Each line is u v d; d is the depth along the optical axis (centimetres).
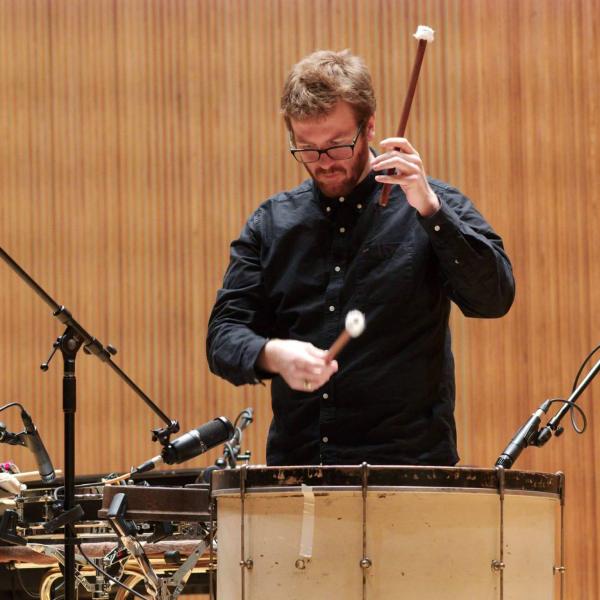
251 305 619
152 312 1431
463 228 550
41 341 1429
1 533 831
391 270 589
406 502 461
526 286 1405
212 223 1438
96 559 837
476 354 1396
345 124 571
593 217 1408
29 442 845
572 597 1357
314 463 584
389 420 575
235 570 484
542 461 1377
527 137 1419
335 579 459
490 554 473
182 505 657
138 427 1412
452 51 1429
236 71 1446
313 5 1441
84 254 1442
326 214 609
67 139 1454
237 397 1408
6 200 1452
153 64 1454
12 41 1466
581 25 1423
